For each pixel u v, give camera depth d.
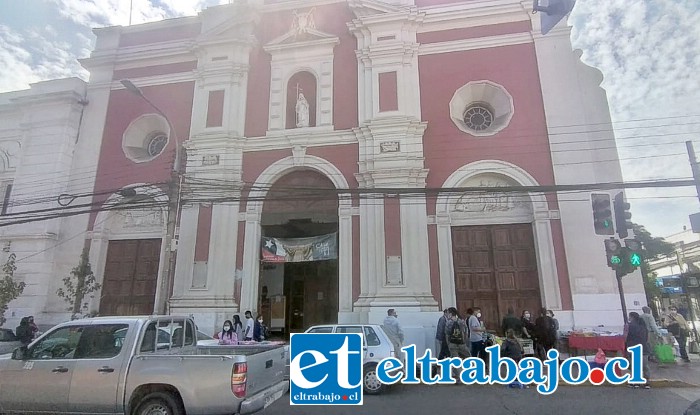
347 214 17.30
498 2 18.53
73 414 6.90
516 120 17.27
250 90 19.91
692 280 20.52
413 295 15.79
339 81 19.16
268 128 19.12
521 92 17.58
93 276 18.11
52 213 19.39
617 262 12.51
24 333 16.19
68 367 7.05
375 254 16.52
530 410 9.01
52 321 18.02
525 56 17.97
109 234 19.33
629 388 11.12
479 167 16.94
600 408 9.12
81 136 20.67
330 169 17.92
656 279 27.92
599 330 14.64
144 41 21.84
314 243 17.56
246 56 20.22
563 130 16.81
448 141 17.42
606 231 12.52
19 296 18.41
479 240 16.77
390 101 18.00
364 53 18.89
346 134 18.14
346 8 20.16
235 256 17.70
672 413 8.66
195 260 17.59
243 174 18.61
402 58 18.47
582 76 17.61
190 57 20.89
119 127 20.52
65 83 21.31
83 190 19.80
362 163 17.56
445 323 12.76
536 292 15.97
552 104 17.14
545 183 16.47
